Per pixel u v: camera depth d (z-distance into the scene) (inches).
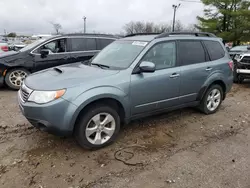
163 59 161.6
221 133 165.2
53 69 157.2
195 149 141.3
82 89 126.0
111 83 135.4
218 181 111.6
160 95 159.0
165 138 155.3
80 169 119.2
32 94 126.0
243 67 330.3
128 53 158.2
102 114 136.8
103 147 141.4
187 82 172.7
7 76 274.5
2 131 160.6
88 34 305.6
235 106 231.1
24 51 279.6
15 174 114.2
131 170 119.0
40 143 144.8
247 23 1074.7
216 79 191.8
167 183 109.5
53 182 109.0
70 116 122.6
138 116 154.5
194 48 181.3
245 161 129.1
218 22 1173.7
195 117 194.4
